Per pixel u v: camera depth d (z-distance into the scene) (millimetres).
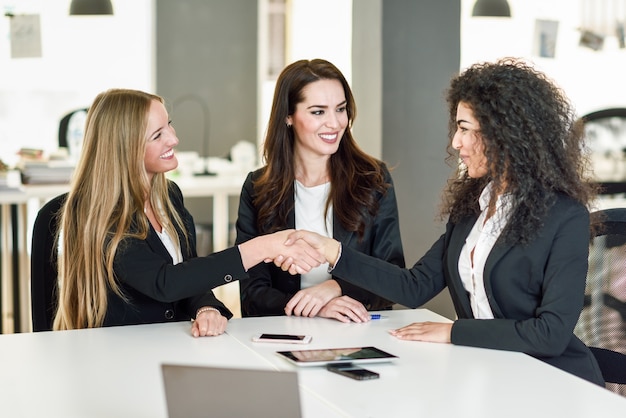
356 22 4117
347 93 2570
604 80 6262
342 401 1590
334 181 2611
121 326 2178
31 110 6434
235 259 2203
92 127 2285
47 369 1800
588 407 1567
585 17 6164
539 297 2018
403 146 4047
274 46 6973
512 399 1610
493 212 2055
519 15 6195
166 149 2322
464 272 2150
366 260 2277
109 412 1543
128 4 6637
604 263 2160
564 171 1992
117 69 6648
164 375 1348
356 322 2260
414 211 4078
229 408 1328
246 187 2721
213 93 6957
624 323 2137
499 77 1994
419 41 4031
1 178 4816
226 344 2012
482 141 2006
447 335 2027
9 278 4906
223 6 6902
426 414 1525
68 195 2363
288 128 2602
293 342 2021
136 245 2213
